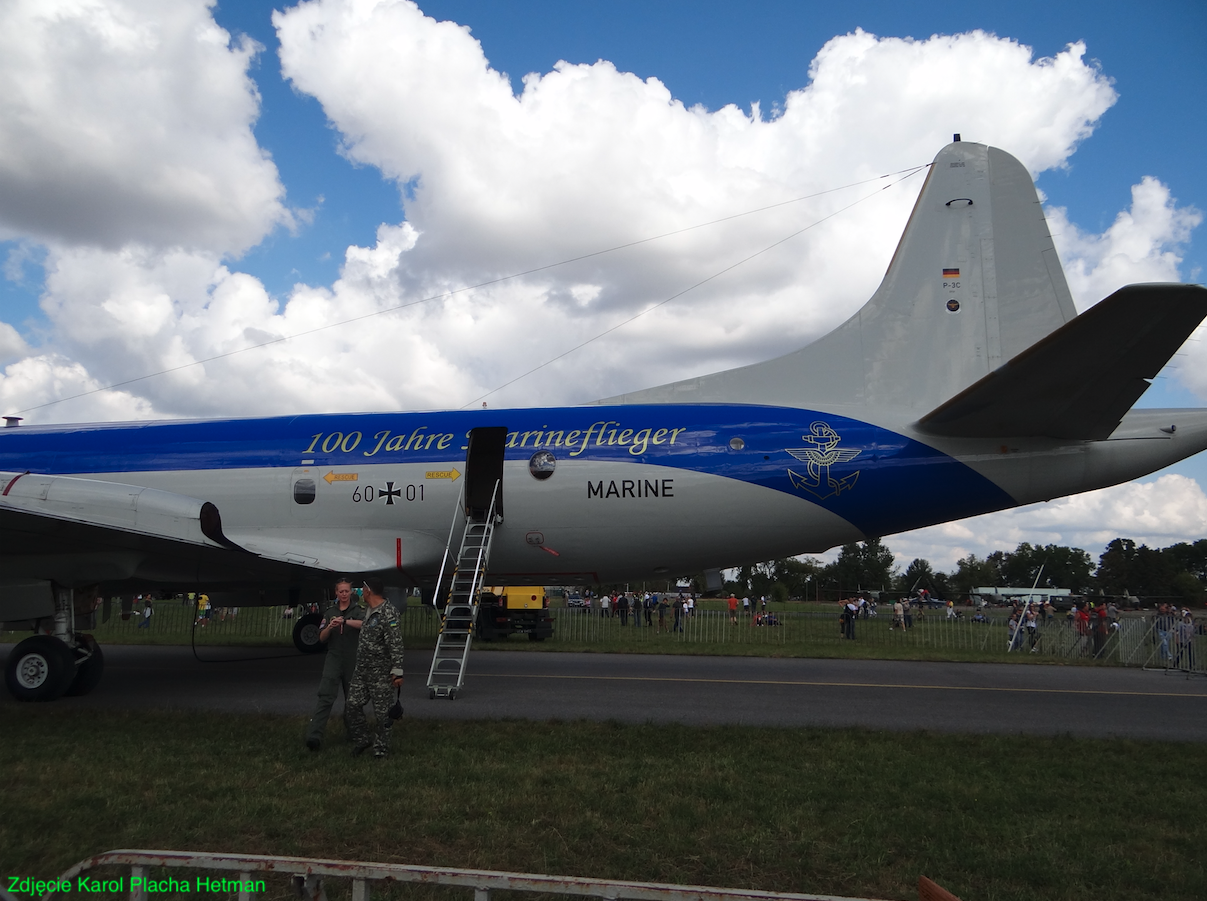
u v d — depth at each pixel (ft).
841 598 267.80
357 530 40.11
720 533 37.91
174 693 34.27
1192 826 18.33
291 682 37.68
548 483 38.52
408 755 23.15
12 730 26.13
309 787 19.95
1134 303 25.35
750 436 38.11
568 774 21.20
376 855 15.71
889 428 37.60
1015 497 36.81
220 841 16.28
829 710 31.50
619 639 73.77
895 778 21.40
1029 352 28.58
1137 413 37.22
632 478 38.06
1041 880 15.19
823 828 17.53
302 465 40.83
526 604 72.02
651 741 25.12
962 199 40.81
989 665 51.49
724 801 19.24
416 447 40.32
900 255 41.09
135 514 31.45
